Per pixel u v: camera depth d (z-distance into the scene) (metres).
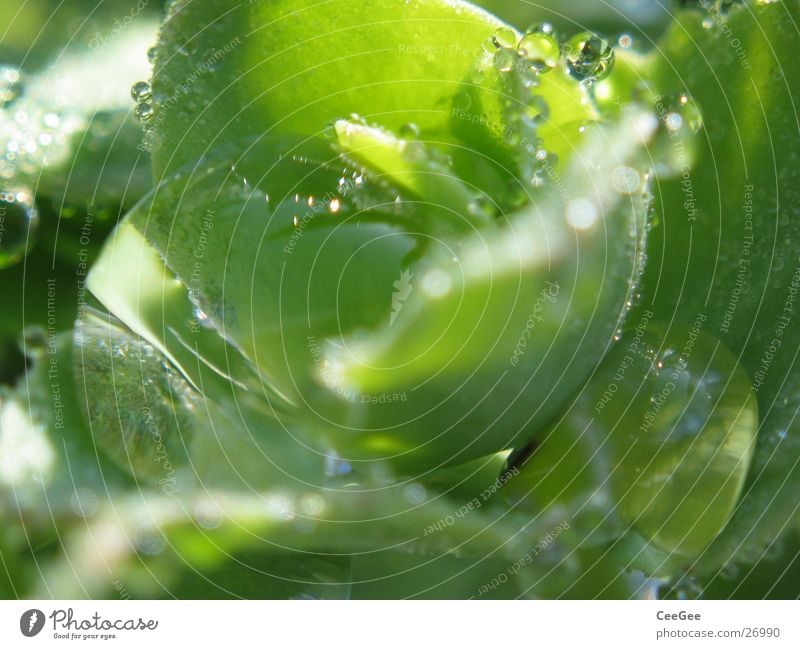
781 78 0.11
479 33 0.11
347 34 0.11
